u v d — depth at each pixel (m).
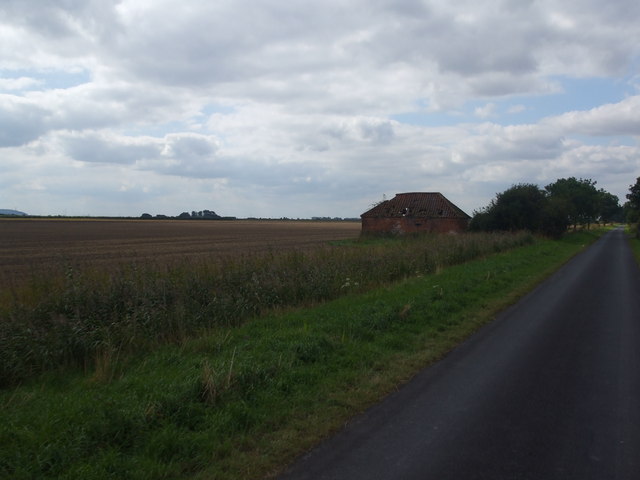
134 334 7.67
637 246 43.53
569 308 12.55
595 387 6.57
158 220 171.25
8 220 129.88
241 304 9.95
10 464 4.05
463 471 4.29
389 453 4.62
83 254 33.53
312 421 5.29
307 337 8.02
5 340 6.57
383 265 15.80
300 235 74.50
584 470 4.34
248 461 4.44
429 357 7.85
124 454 4.43
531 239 37.69
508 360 7.83
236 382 5.87
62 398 5.50
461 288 14.11
